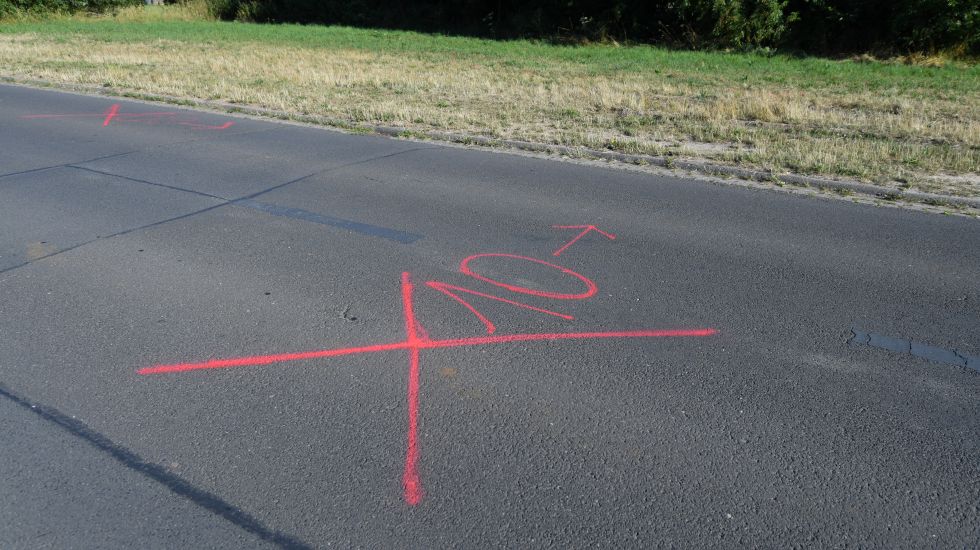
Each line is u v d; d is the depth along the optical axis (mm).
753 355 4562
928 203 7707
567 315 5082
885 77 16875
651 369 4395
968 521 3207
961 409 4008
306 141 10578
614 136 10578
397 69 18078
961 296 5406
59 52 21266
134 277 5652
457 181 8422
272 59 20000
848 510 3270
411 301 5285
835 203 7703
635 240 6543
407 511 3260
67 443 3693
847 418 3926
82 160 9297
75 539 3072
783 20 22562
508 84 15578
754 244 6461
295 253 6176
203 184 8227
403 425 3861
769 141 10203
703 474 3492
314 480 3451
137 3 37188
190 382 4238
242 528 3150
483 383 4238
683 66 18938
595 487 3408
